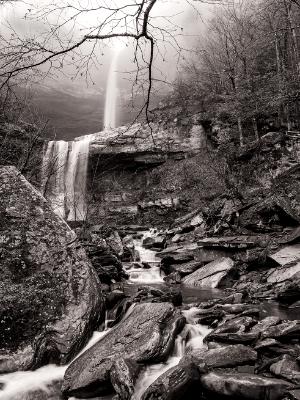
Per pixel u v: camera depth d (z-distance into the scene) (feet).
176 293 23.43
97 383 13.14
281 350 13.47
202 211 51.11
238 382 11.18
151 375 13.30
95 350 15.19
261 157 55.57
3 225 18.47
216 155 69.46
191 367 12.06
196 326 17.80
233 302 22.94
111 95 103.96
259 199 45.11
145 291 24.64
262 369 12.41
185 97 74.54
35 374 14.46
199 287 30.01
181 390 11.39
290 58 65.00
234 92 63.10
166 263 37.50
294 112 65.57
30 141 36.24
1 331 15.19
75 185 75.41
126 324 16.74
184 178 70.54
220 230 43.75
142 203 69.97
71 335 15.89
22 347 15.01
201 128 75.97
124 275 34.83
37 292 16.85
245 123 70.23
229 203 47.70
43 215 19.70
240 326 15.94
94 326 17.57
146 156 75.77
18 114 30.27
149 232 58.39
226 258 33.45
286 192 43.93
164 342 14.74
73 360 15.39
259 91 54.85
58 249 18.81
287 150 53.52
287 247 32.24
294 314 20.07
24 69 11.72
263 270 31.45
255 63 70.79
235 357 13.09
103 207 72.28
